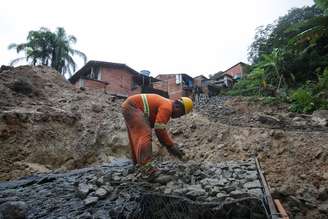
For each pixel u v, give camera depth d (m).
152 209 3.17
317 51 21.30
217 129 10.90
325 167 7.29
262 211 2.88
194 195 3.42
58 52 28.66
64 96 12.64
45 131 9.68
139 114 4.75
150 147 4.55
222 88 31.66
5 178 7.92
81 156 9.96
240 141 9.59
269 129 9.78
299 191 6.49
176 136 11.48
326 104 12.92
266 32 32.91
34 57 28.47
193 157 9.83
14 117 9.19
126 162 7.56
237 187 3.73
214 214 2.97
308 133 9.00
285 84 19.28
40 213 3.65
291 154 8.17
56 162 9.41
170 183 4.05
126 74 26.89
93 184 4.41
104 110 12.38
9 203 3.39
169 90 29.61
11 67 13.23
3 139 8.73
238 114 13.68
